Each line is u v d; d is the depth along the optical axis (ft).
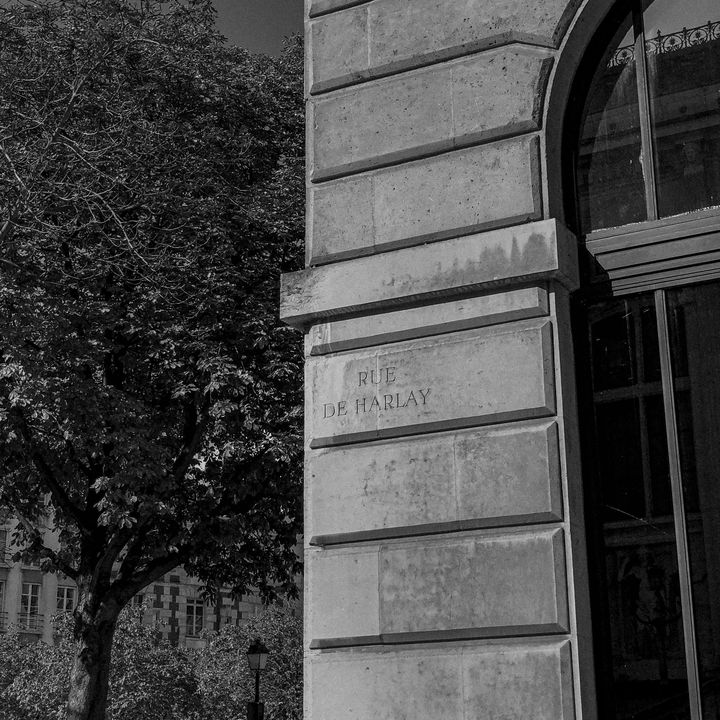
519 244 23.24
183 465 71.92
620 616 22.17
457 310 23.63
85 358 65.31
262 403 70.13
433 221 24.50
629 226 23.93
